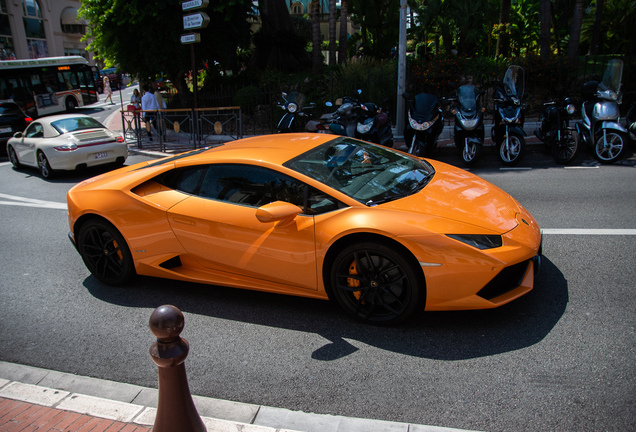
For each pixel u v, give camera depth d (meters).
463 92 8.55
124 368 3.14
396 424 2.36
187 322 3.67
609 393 2.53
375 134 8.34
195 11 14.63
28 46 38.59
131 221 4.02
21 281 4.70
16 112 15.02
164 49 15.16
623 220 5.12
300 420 2.46
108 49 15.78
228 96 14.70
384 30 16.95
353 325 3.44
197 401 2.67
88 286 4.49
